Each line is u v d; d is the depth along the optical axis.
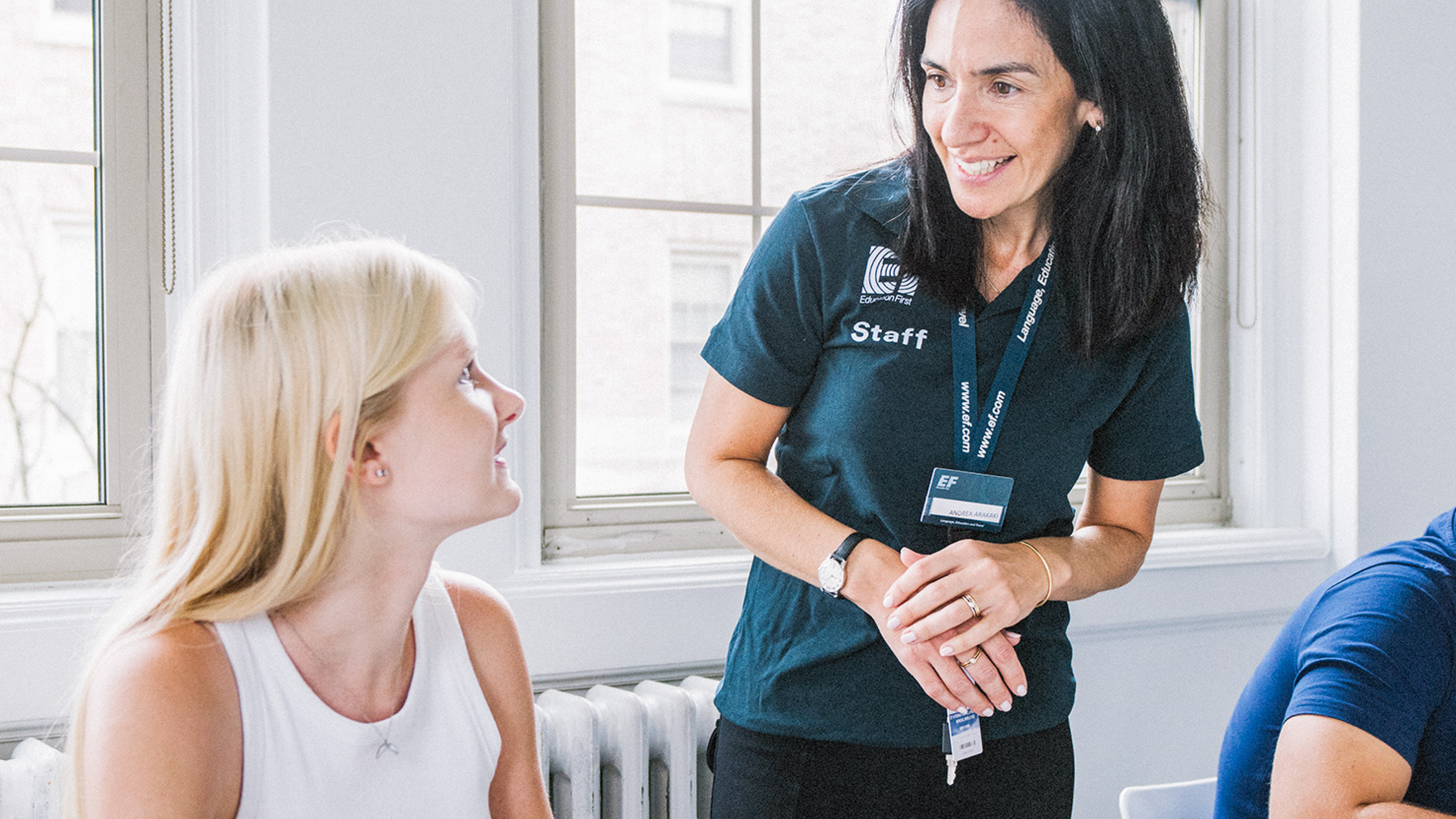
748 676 1.22
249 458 0.81
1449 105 2.39
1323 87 2.38
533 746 1.04
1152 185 1.15
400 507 0.84
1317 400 2.40
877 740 1.15
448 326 0.85
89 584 1.58
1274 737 1.10
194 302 0.85
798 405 1.26
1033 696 1.20
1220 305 2.50
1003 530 1.22
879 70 2.16
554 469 1.90
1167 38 1.13
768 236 1.23
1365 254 2.32
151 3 1.63
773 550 1.16
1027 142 1.09
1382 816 0.91
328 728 0.85
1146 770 2.20
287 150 1.57
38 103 1.60
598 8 1.93
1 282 1.59
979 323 1.20
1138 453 1.31
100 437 1.65
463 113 1.67
